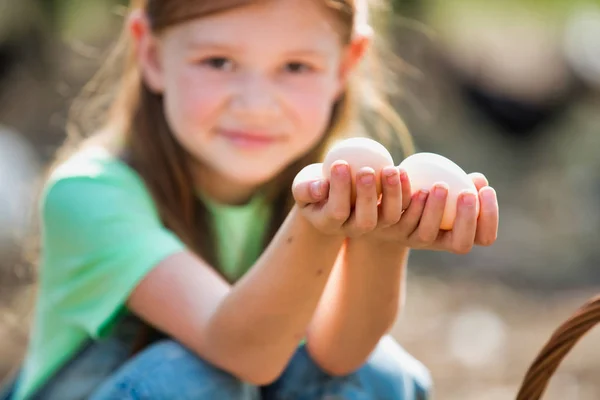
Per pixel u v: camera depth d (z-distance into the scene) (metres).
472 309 2.71
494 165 4.61
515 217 3.81
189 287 1.43
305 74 1.50
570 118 5.03
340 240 1.34
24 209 2.51
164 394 1.39
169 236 1.47
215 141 1.50
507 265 3.18
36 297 1.61
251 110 1.48
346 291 1.41
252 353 1.38
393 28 4.56
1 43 4.08
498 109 4.95
